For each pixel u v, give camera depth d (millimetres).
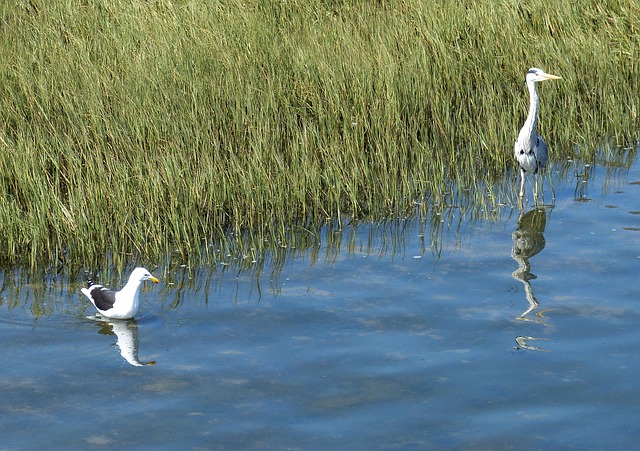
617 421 9992
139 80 17188
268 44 19109
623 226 15086
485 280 13406
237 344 11805
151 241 14578
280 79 18000
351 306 12742
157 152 15883
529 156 15672
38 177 14680
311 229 15367
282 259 14328
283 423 10086
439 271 13750
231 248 14672
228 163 15969
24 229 14227
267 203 15297
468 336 11836
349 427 10000
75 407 10469
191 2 20062
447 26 20172
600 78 19797
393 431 9914
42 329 12250
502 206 16125
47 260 14164
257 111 17031
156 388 10836
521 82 19516
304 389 10742
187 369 11227
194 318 12523
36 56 18266
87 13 20031
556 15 20844
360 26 20203
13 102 16906
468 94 19047
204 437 9859
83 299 13156
